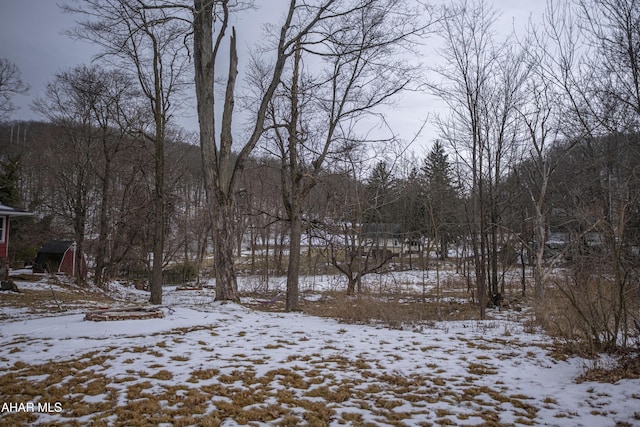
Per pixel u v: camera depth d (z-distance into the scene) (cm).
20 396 602
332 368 762
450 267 3891
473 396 633
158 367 739
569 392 641
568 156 1688
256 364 775
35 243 3741
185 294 2927
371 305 1403
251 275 3594
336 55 1633
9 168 3825
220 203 1576
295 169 1688
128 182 3002
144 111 2617
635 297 859
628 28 1027
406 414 565
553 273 1625
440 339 1007
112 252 3152
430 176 2969
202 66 1584
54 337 951
